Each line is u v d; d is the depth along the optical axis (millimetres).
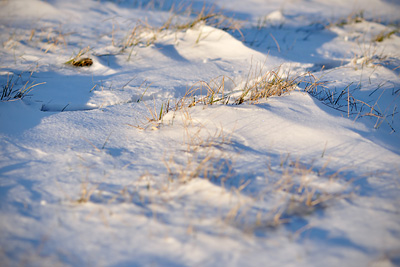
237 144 2676
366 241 1861
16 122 2887
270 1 7680
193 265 1721
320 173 2387
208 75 4066
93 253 1781
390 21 6738
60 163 2453
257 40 5332
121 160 2502
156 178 2314
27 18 5344
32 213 2016
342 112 3184
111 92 3582
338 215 2037
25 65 4055
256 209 2064
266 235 1891
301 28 6117
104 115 3119
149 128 2910
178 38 4977
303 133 2775
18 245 1807
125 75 3998
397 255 1774
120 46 4707
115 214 2018
